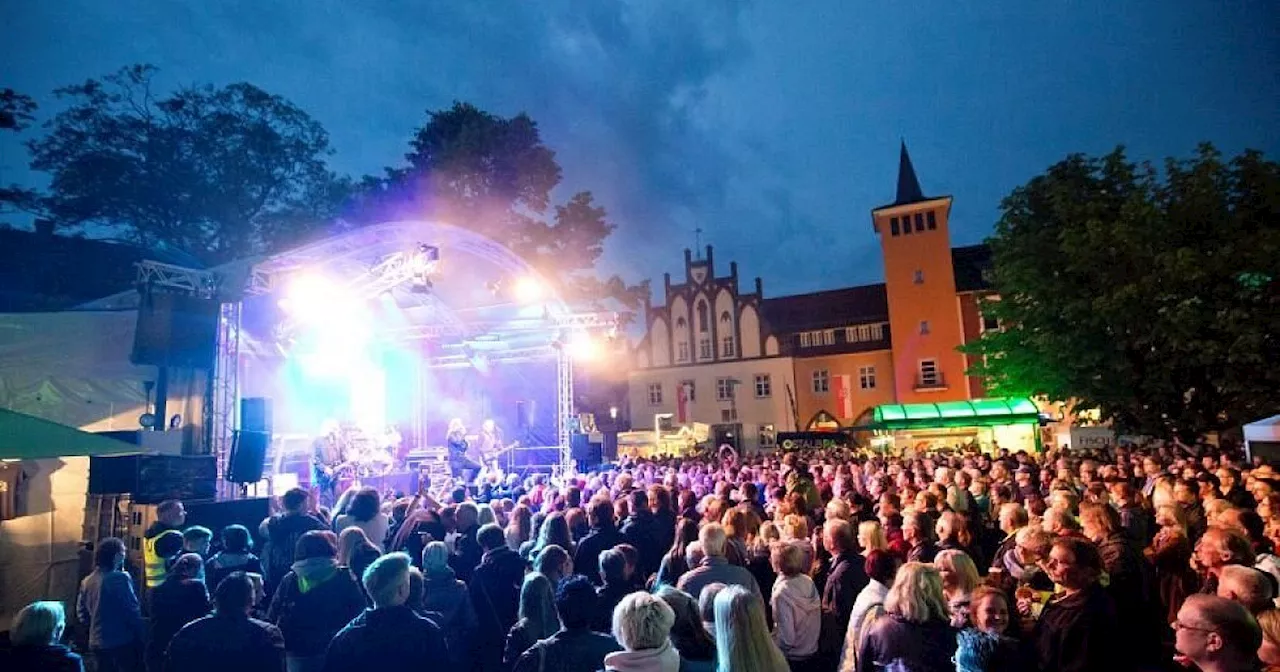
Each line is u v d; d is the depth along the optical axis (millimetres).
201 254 25562
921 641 3447
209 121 25938
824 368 46781
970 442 29672
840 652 4883
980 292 42625
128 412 12594
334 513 9000
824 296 51500
